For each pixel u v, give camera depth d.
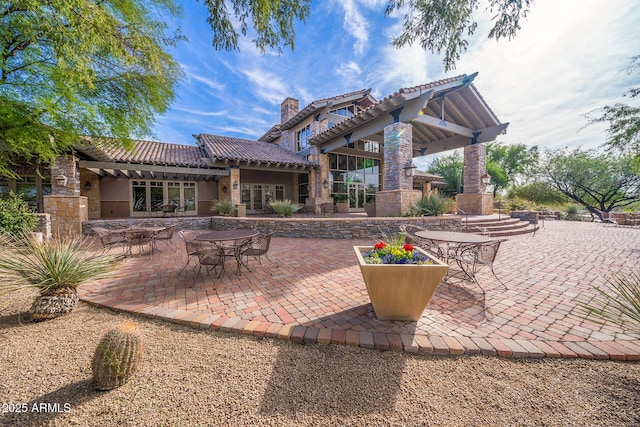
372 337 2.74
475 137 13.23
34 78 5.04
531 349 2.52
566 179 23.47
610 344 2.60
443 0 3.73
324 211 15.06
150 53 5.05
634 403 1.90
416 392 2.04
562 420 1.78
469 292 4.07
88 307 3.58
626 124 9.27
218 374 2.24
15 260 3.21
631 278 4.59
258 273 5.08
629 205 25.00
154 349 2.61
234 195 13.53
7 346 2.61
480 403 1.93
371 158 18.47
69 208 9.11
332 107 16.27
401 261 3.05
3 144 5.86
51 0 3.14
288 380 2.17
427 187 20.91
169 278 4.79
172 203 15.43
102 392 2.02
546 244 7.84
